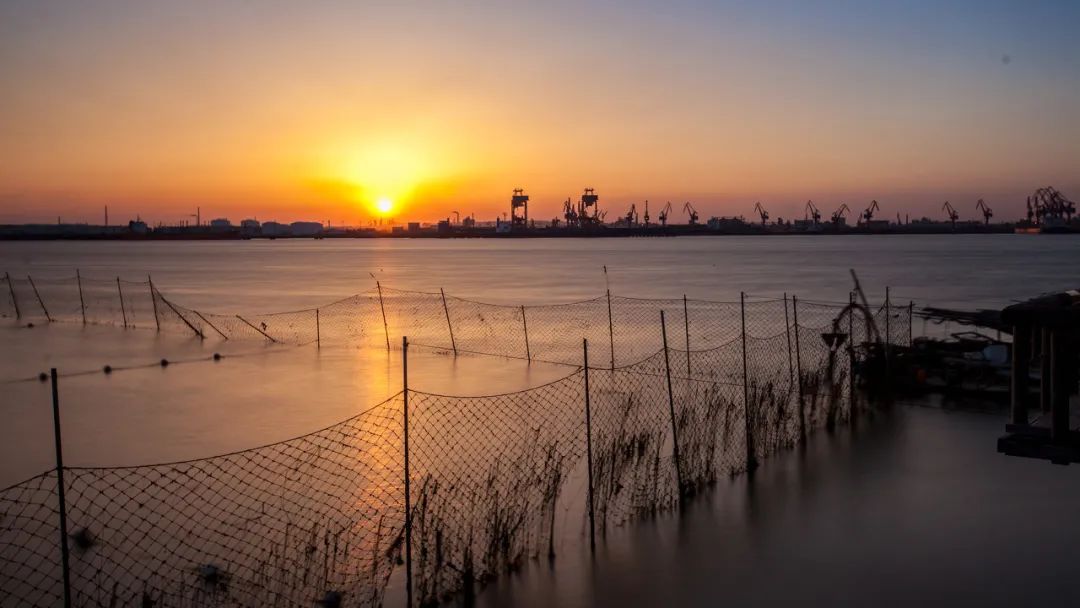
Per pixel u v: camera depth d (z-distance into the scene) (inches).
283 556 300.4
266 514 346.9
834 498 394.0
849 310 647.8
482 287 1972.2
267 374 709.3
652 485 393.7
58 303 1486.2
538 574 313.7
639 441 395.9
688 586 302.0
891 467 441.4
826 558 325.4
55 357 805.9
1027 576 309.1
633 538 346.3
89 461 442.6
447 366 753.0
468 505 354.6
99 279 2383.1
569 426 471.8
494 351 853.2
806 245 6973.4
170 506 355.3
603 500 366.0
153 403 587.2
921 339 711.1
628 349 861.8
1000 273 2433.6
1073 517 368.5
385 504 355.9
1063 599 290.5
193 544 319.3
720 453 456.1
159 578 290.8
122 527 335.6
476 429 470.0
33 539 323.6
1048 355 291.6
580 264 3380.9
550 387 609.0
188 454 451.5
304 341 928.9
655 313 1242.0
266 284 2155.5
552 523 336.2
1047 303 264.2
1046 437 245.3
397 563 313.6
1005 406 580.1
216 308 1407.5
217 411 560.7
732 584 304.2
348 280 2353.6
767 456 460.4
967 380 633.0
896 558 326.3
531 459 403.9
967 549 334.3
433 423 486.6
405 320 1160.8
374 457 419.8
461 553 318.3
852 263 3218.5
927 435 505.7
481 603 291.0
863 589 299.4
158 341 924.0
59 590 282.4
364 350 853.8
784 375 631.8
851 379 559.8
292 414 549.6
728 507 383.2
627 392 573.0
